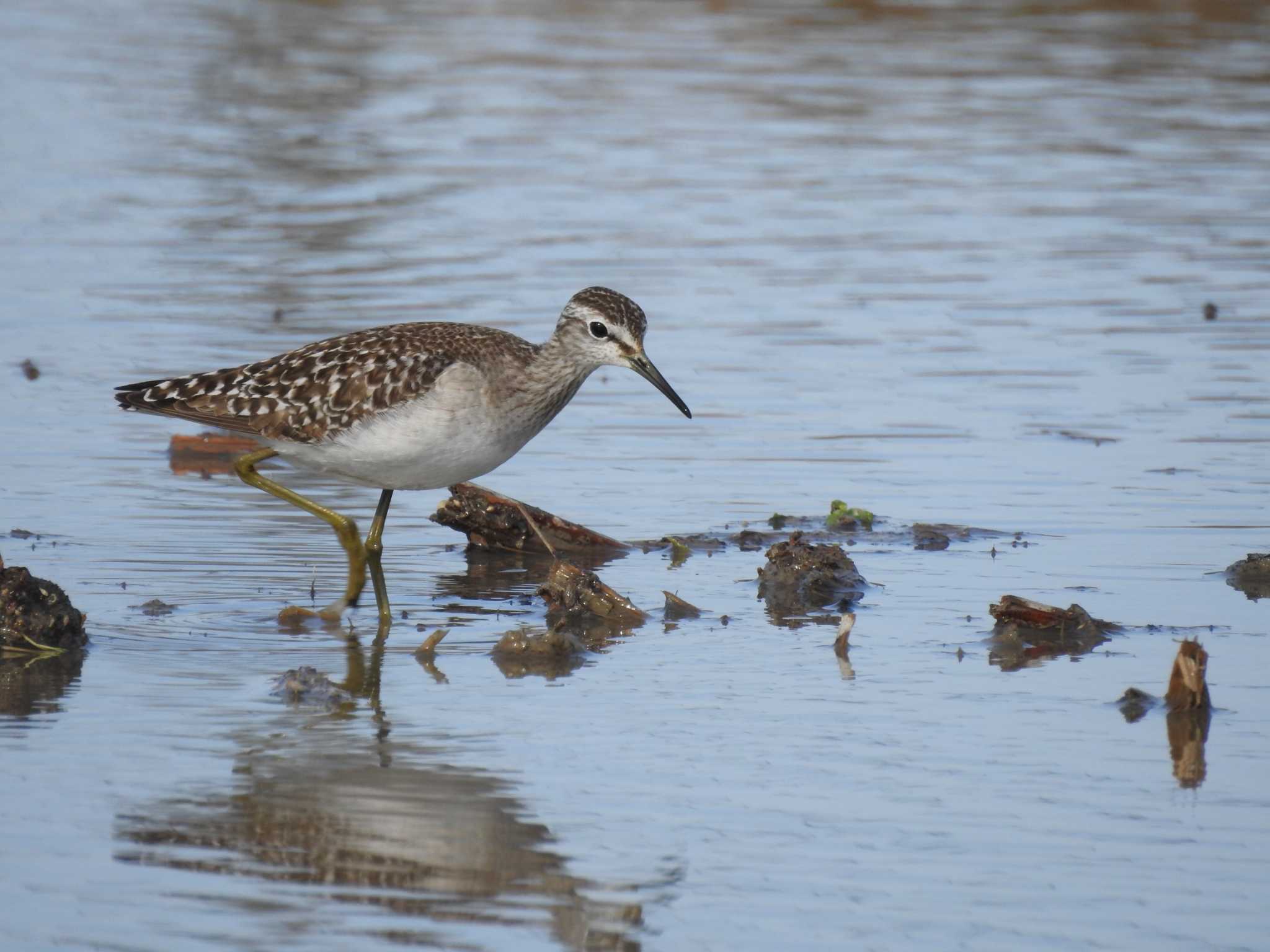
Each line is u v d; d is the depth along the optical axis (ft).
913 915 25.64
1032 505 48.83
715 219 79.41
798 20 120.88
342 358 40.27
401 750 32.14
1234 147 91.71
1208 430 55.06
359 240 74.64
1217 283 70.95
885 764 31.37
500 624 40.47
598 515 48.60
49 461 51.96
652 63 108.78
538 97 100.89
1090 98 101.14
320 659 37.73
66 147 88.38
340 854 27.73
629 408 58.49
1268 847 27.91
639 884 26.66
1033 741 32.55
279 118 95.71
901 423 56.08
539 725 33.50
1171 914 25.68
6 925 25.22
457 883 26.78
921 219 80.18
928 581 43.06
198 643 38.50
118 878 26.84
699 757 31.78
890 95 101.55
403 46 113.60
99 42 113.91
